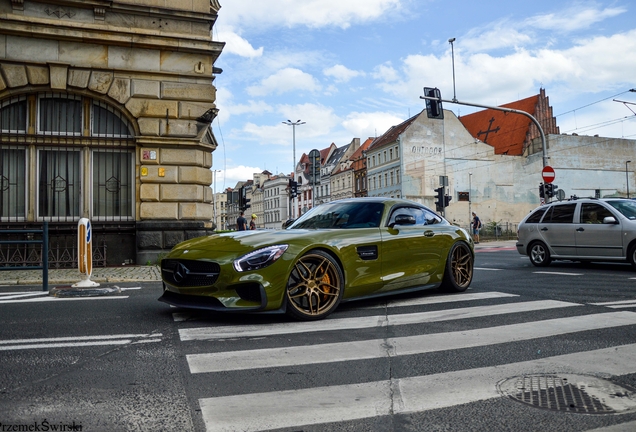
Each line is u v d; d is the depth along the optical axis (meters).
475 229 34.66
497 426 2.54
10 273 10.44
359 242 5.66
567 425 2.54
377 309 5.79
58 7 12.05
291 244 5.06
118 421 2.56
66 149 12.60
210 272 4.89
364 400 2.89
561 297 6.60
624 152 63.22
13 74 11.74
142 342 4.23
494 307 5.87
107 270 11.18
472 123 72.62
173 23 12.98
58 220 12.48
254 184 134.38
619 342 4.19
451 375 3.35
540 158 59.91
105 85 12.44
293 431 2.47
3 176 12.20
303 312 5.06
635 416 2.65
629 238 10.09
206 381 3.22
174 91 12.93
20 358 3.73
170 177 12.88
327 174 90.75
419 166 58.91
